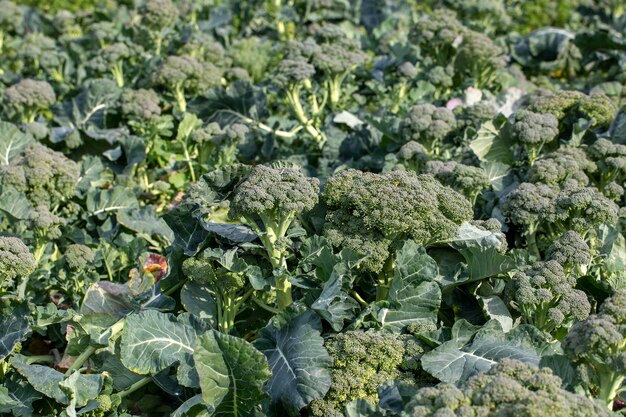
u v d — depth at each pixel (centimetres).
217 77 838
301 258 498
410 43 873
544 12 1146
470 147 656
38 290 566
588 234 539
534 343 445
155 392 492
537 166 586
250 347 416
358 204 483
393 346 444
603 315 397
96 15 1112
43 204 625
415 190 481
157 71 809
